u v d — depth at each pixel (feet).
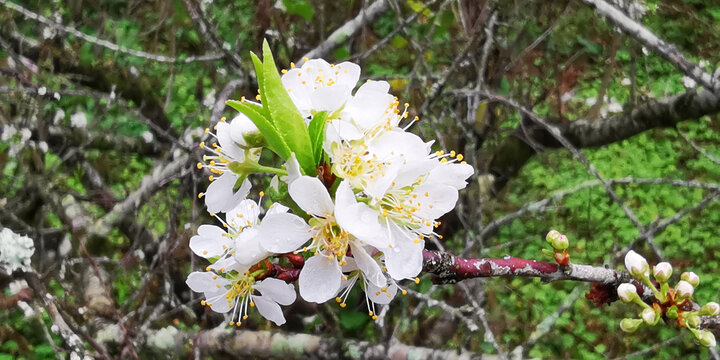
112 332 10.79
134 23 15.20
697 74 7.49
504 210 17.60
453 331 12.63
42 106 12.92
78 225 12.35
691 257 20.65
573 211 20.39
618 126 12.59
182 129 15.28
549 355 17.42
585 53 13.97
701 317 5.93
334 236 4.64
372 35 14.80
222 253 5.22
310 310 12.35
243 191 5.15
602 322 18.16
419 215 4.80
